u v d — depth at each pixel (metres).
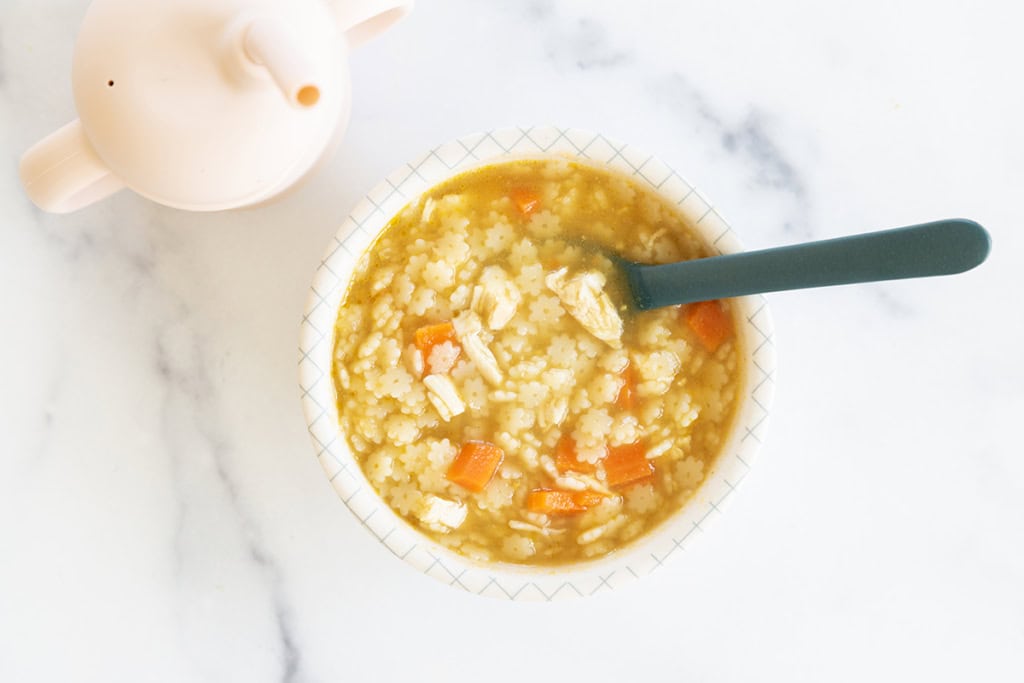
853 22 0.45
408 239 0.41
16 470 0.45
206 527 0.45
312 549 0.45
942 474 0.46
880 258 0.36
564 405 0.42
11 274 0.45
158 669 0.45
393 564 0.45
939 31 0.46
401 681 0.46
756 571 0.46
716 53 0.45
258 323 0.45
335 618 0.45
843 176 0.46
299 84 0.36
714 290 0.40
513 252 0.42
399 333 0.42
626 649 0.46
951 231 0.34
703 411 0.42
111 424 0.45
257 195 0.40
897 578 0.46
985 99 0.46
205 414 0.45
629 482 0.42
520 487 0.42
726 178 0.45
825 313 0.46
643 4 0.45
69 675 0.45
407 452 0.42
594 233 0.42
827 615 0.46
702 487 0.42
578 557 0.42
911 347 0.46
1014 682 0.46
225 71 0.37
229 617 0.45
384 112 0.45
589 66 0.45
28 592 0.45
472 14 0.45
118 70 0.37
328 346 0.41
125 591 0.45
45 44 0.44
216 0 0.37
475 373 0.42
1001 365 0.46
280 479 0.45
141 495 0.45
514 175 0.41
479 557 0.42
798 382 0.46
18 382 0.45
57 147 0.39
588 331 0.42
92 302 0.45
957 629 0.46
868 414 0.46
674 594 0.46
